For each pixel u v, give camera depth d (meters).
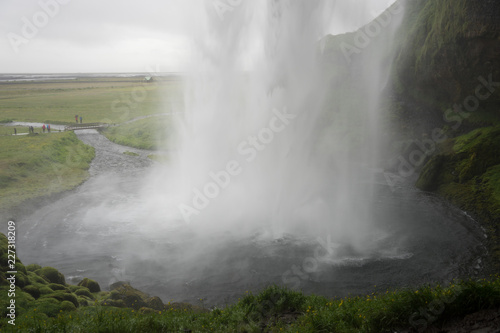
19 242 27.12
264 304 12.91
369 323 9.47
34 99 130.12
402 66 56.38
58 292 15.76
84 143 68.88
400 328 9.14
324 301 13.12
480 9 37.56
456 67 43.69
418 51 52.94
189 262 23.47
